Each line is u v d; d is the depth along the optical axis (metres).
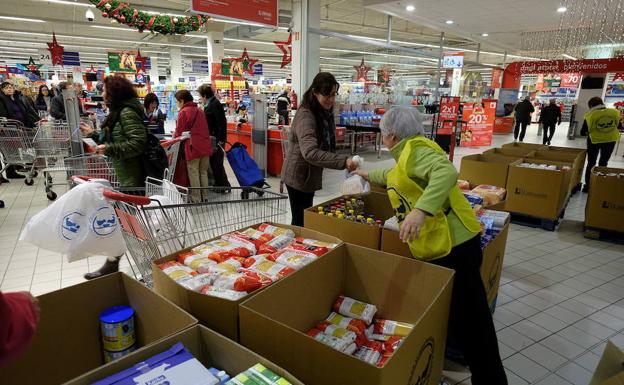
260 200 2.27
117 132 2.90
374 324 1.65
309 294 1.55
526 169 4.54
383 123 1.70
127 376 0.96
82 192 1.81
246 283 1.40
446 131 7.57
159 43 18.09
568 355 2.30
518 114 12.53
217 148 5.70
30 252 3.56
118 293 1.45
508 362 2.23
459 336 1.79
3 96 6.72
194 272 1.55
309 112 2.48
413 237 1.49
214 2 5.31
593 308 2.83
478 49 14.60
